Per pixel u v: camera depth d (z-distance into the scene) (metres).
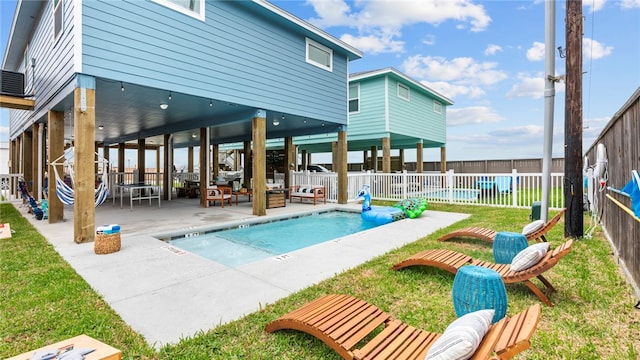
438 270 4.08
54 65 6.94
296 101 9.59
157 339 2.50
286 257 4.70
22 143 11.82
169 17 6.55
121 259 4.55
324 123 11.47
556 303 3.12
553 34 5.53
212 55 7.34
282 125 12.12
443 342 1.49
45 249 5.00
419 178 12.12
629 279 3.55
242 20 8.00
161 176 21.84
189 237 6.79
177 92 6.79
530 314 1.73
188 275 3.91
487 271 2.72
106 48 5.66
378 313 2.61
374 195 13.16
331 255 4.81
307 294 3.33
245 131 14.19
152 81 6.31
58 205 7.44
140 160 14.52
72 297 3.23
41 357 1.82
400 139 17.31
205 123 10.93
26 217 8.19
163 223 7.47
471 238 5.88
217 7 7.43
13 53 11.30
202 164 11.26
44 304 3.07
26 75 10.38
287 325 2.48
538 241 5.42
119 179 15.05
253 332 2.61
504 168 19.72
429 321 2.80
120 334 2.56
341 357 2.27
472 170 20.81
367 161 22.45
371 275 3.92
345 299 2.88
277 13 8.45
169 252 4.93
